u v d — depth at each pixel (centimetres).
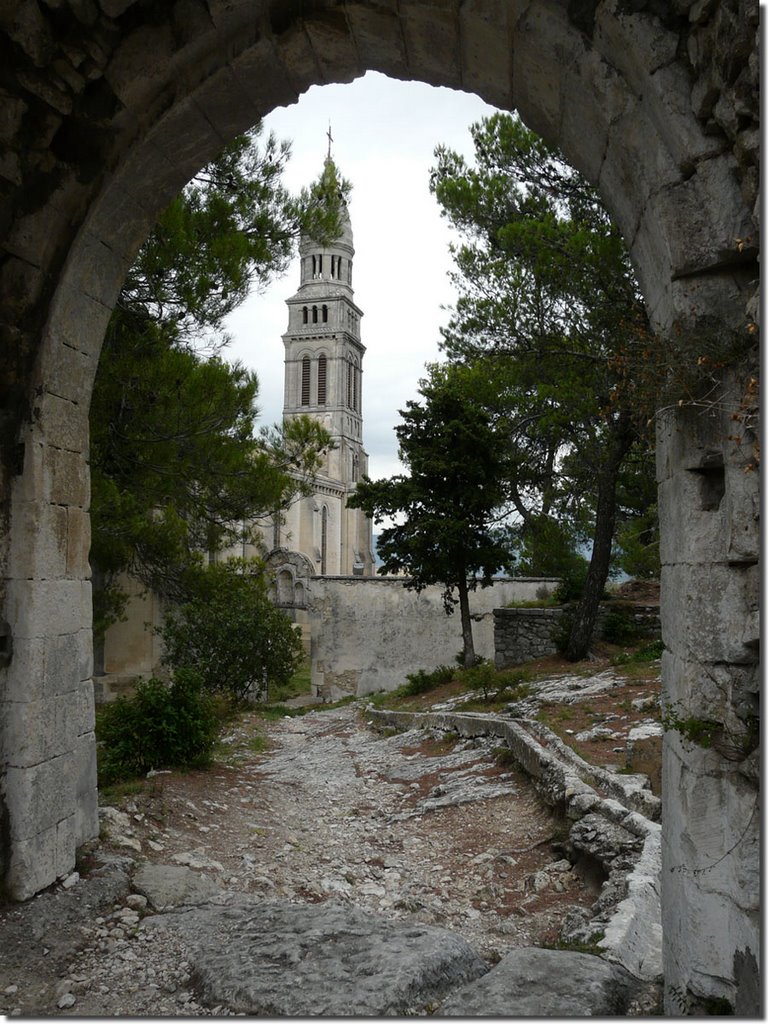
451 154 1454
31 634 480
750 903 280
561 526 1986
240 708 1811
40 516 493
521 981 350
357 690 2291
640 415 360
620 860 526
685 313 319
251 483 1377
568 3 352
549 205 1324
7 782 471
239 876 575
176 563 1500
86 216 495
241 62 450
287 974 371
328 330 7706
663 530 369
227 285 1137
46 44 431
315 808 855
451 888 587
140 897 489
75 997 375
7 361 486
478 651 2241
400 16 409
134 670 2012
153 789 750
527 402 1686
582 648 1509
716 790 304
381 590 2316
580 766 762
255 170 1205
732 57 281
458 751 1081
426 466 1622
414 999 346
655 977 377
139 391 1155
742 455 294
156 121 473
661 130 329
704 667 311
